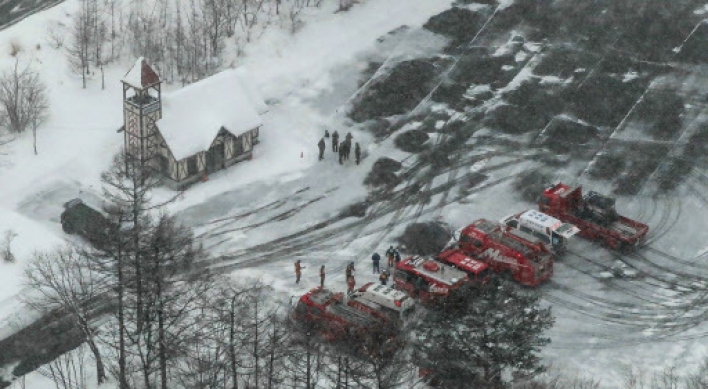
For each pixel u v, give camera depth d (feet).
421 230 296.71
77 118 336.29
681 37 375.45
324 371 236.84
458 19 385.29
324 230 297.94
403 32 379.14
